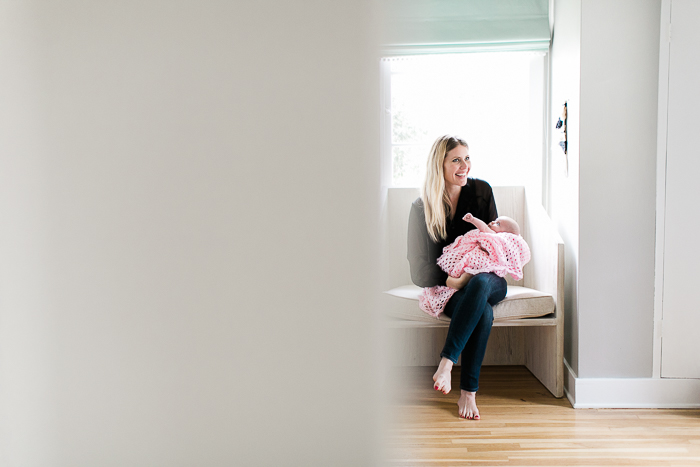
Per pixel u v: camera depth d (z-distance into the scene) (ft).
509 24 7.09
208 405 0.40
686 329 5.75
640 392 5.82
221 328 0.40
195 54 0.39
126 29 0.39
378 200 0.39
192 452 0.40
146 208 0.39
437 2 7.16
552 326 6.18
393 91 7.76
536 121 7.32
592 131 5.82
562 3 6.56
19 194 0.40
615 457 4.58
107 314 0.40
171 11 0.39
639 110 5.74
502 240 5.99
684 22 5.62
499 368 7.41
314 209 0.39
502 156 7.69
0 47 0.39
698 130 5.67
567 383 6.20
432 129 7.77
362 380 0.40
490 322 5.62
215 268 0.39
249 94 0.39
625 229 5.81
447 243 6.29
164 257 0.39
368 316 0.40
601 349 5.87
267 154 0.39
